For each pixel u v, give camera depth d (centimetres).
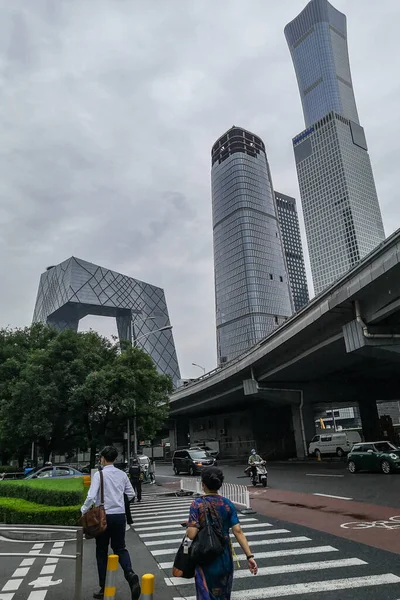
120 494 616
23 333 3525
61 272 19125
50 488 1287
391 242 2036
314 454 4300
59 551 915
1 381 3158
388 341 2544
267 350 3731
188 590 621
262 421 6031
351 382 4700
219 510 398
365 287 2308
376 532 924
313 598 560
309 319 2923
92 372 2648
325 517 1150
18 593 632
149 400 2972
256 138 19462
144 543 958
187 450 3569
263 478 2086
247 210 17800
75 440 3425
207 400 5878
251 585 620
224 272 18062
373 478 2078
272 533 972
